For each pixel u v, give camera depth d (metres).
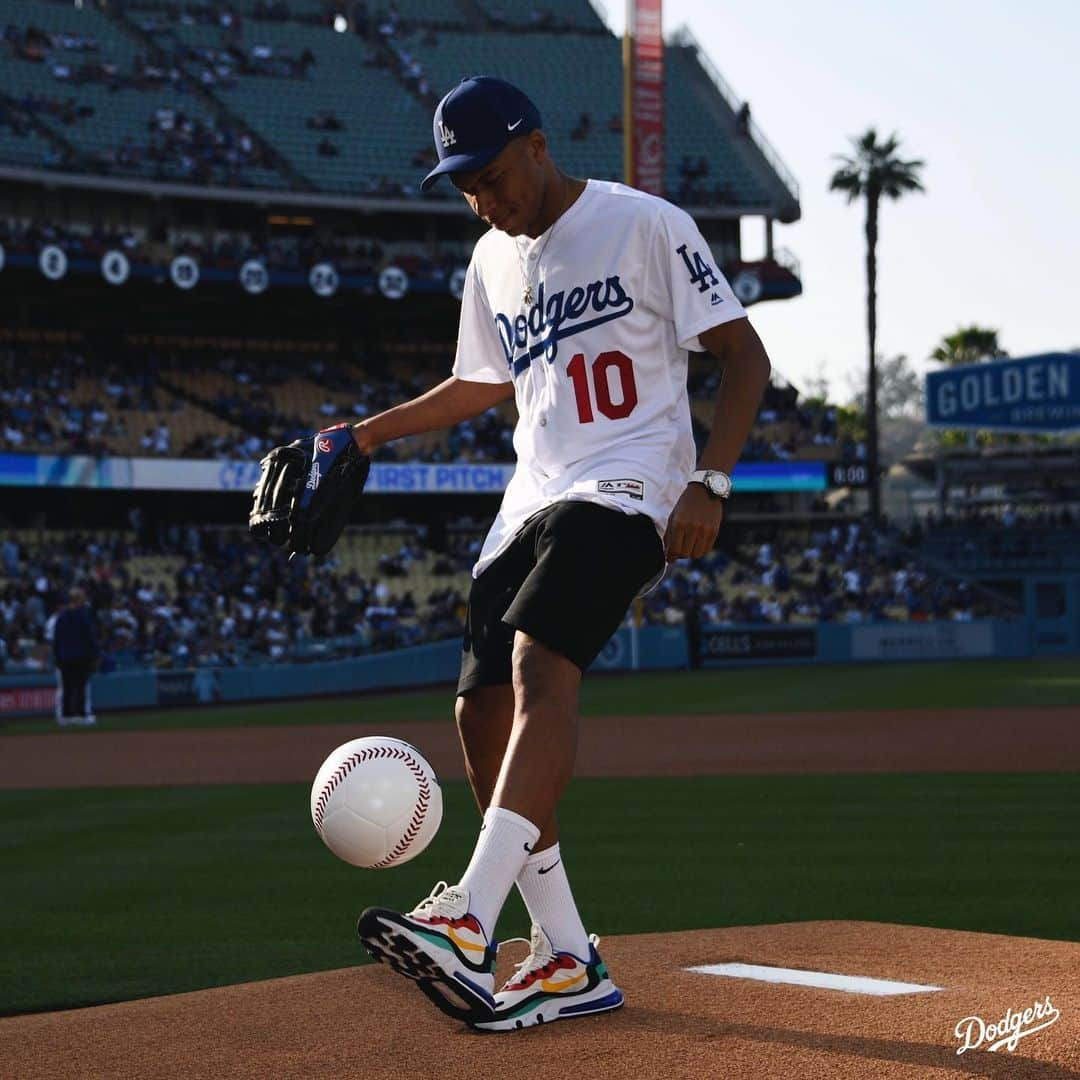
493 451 41.72
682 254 3.79
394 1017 3.93
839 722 19.03
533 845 3.55
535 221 3.85
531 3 53.59
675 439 3.88
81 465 35.06
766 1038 3.51
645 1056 3.39
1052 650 42.53
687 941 5.25
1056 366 48.06
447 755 15.83
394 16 50.69
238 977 5.46
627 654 37.84
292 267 38.97
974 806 10.46
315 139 43.97
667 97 49.16
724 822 9.84
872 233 51.72
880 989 4.18
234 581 36.84
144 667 30.25
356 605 37.03
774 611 40.78
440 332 45.59
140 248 38.62
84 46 43.78
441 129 3.73
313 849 9.04
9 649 29.41
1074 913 6.22
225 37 46.78
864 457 44.97
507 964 4.86
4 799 12.80
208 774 14.88
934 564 45.62
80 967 5.70
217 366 42.19
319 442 4.09
